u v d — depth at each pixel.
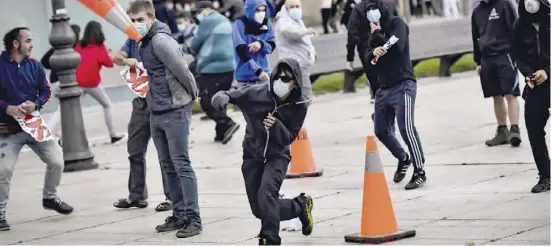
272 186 18.45
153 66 21.31
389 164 29.00
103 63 40.28
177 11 52.44
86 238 22.47
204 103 37.75
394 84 24.73
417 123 38.03
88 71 39.97
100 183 31.03
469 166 27.53
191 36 51.25
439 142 32.72
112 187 30.05
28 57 24.06
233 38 32.56
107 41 47.69
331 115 43.56
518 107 30.36
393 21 24.48
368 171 19.34
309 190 25.97
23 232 23.80
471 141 32.31
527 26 21.98
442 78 55.50
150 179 30.86
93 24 39.78
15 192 30.62
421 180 24.91
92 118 48.69
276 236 18.48
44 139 24.08
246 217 23.20
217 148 36.66
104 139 42.62
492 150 30.02
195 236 21.48
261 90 18.42
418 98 46.53
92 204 27.14
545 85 21.98
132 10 21.14
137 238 21.92
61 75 34.03
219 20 37.41
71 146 34.00
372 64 24.69
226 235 21.33
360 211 22.72
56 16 34.03
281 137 18.23
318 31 56.34
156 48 21.02
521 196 22.64
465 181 25.28
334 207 23.41
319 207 23.53
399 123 24.75
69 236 22.88
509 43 29.80
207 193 27.00
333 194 25.17
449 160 28.84
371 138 19.47
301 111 18.50
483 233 19.31
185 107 21.34
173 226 22.30
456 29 56.00
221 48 37.31
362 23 31.67
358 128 38.56
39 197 29.27
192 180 21.56
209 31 37.25
